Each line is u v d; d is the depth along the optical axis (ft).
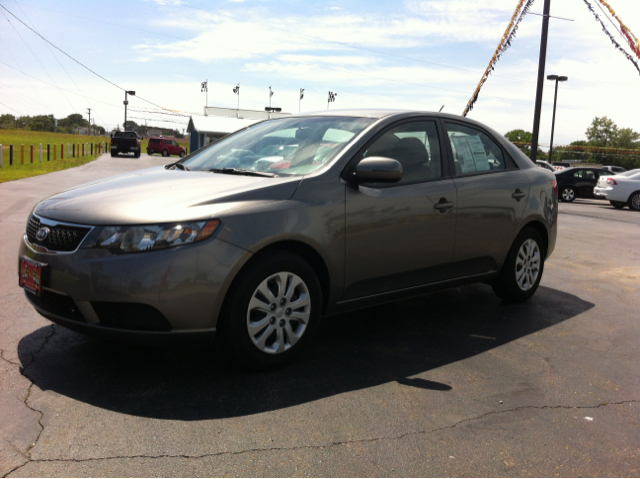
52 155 120.26
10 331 12.74
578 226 40.32
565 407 10.21
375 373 11.34
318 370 11.35
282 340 11.12
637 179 63.67
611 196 64.13
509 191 15.60
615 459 8.52
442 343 13.34
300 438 8.65
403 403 10.02
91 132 423.23
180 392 10.04
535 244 16.89
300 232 10.98
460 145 14.94
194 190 10.90
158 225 9.77
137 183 11.76
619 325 15.42
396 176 11.66
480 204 14.66
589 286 20.16
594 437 9.16
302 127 13.92
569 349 13.33
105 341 12.34
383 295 13.00
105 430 8.61
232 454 8.11
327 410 9.62
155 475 7.50
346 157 12.22
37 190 44.80
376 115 13.67
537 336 14.17
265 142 13.82
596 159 255.91
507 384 11.11
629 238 34.14
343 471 7.82
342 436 8.77
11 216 30.01
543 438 9.05
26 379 10.30
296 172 12.14
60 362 11.14
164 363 11.32
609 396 10.78
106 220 9.94
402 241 12.89
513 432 9.18
